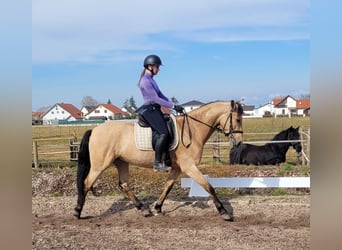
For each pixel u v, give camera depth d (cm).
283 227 557
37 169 1025
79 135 2295
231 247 480
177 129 603
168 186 643
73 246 488
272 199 710
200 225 577
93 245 493
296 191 800
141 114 601
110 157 615
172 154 605
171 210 670
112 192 873
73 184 896
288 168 991
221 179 740
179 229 559
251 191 820
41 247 481
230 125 612
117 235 536
